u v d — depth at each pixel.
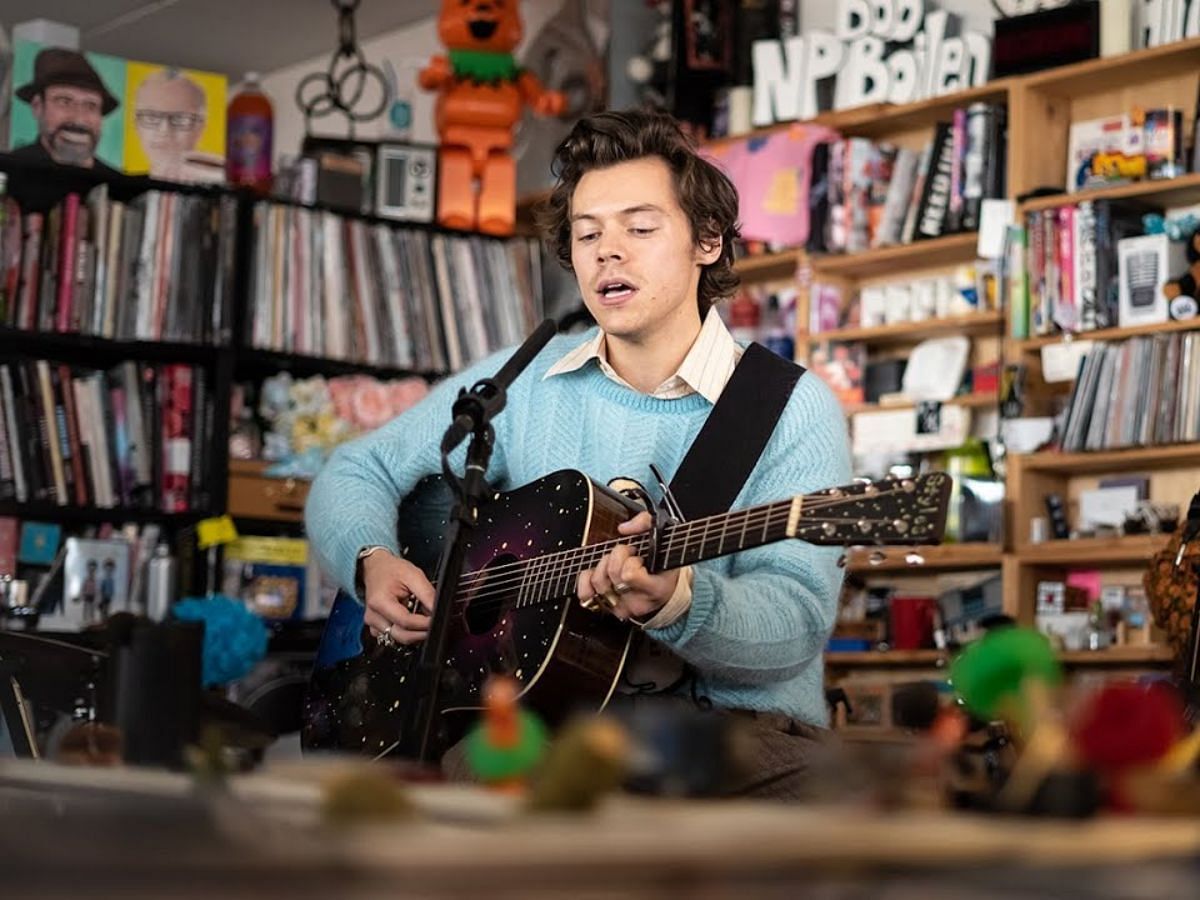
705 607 2.22
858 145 4.75
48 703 2.22
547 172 5.55
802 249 4.86
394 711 2.64
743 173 4.92
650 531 2.23
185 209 4.86
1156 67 4.29
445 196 5.22
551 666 2.38
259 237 4.93
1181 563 3.11
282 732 4.25
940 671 4.39
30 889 0.70
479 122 5.18
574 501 2.47
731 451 2.46
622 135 2.57
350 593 2.76
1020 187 4.40
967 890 0.76
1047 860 0.82
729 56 5.12
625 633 2.39
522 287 5.28
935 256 4.66
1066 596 4.30
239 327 4.88
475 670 2.45
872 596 4.73
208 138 4.97
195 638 1.48
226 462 4.80
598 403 2.62
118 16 5.71
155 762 1.45
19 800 1.15
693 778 1.11
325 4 5.61
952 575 4.62
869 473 4.59
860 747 1.05
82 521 4.80
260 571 4.79
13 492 4.63
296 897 0.69
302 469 4.87
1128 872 0.79
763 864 0.77
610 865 0.73
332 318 5.00
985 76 4.59
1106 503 4.28
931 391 4.57
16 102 4.79
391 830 0.82
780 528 2.08
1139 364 4.12
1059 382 4.33
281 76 6.14
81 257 4.74
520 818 0.90
